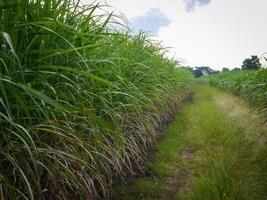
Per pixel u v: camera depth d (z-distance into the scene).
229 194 3.03
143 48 5.00
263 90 6.28
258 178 3.63
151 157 4.63
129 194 3.40
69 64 2.49
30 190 1.75
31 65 2.13
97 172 2.57
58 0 2.34
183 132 6.33
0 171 1.85
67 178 2.22
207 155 4.68
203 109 9.12
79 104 2.49
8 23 1.97
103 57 3.22
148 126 4.29
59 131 2.24
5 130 1.93
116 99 3.50
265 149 4.63
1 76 1.78
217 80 20.97
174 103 7.90
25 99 2.05
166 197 3.45
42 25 2.13
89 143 2.64
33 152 1.97
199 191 3.25
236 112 8.55
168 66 7.23
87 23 2.74
